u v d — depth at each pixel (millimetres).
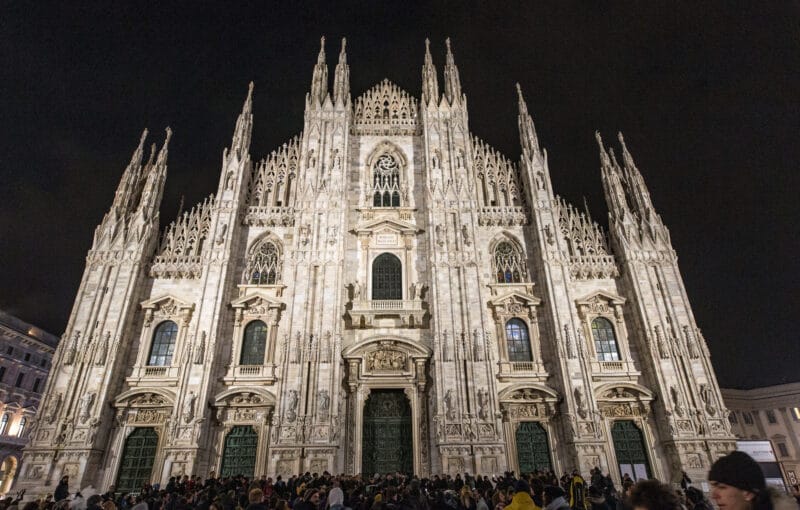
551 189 50250
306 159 51031
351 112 57031
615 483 38188
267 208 50125
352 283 47125
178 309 44469
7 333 71938
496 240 49844
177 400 39219
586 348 43625
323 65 58375
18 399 72812
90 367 40062
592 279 47562
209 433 39719
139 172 51000
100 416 38594
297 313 43406
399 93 59656
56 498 29938
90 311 42125
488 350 42219
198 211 50062
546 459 40188
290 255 47812
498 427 39469
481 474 37562
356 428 40594
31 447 36812
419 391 42094
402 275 47500
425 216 49969
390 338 43188
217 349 42312
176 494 25125
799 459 71875
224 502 17766
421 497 19125
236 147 51719
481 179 53844
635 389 41562
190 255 47031
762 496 4988
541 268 46938
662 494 5676
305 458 37719
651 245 47312
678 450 38719
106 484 37562
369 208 51125
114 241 45281
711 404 40312
